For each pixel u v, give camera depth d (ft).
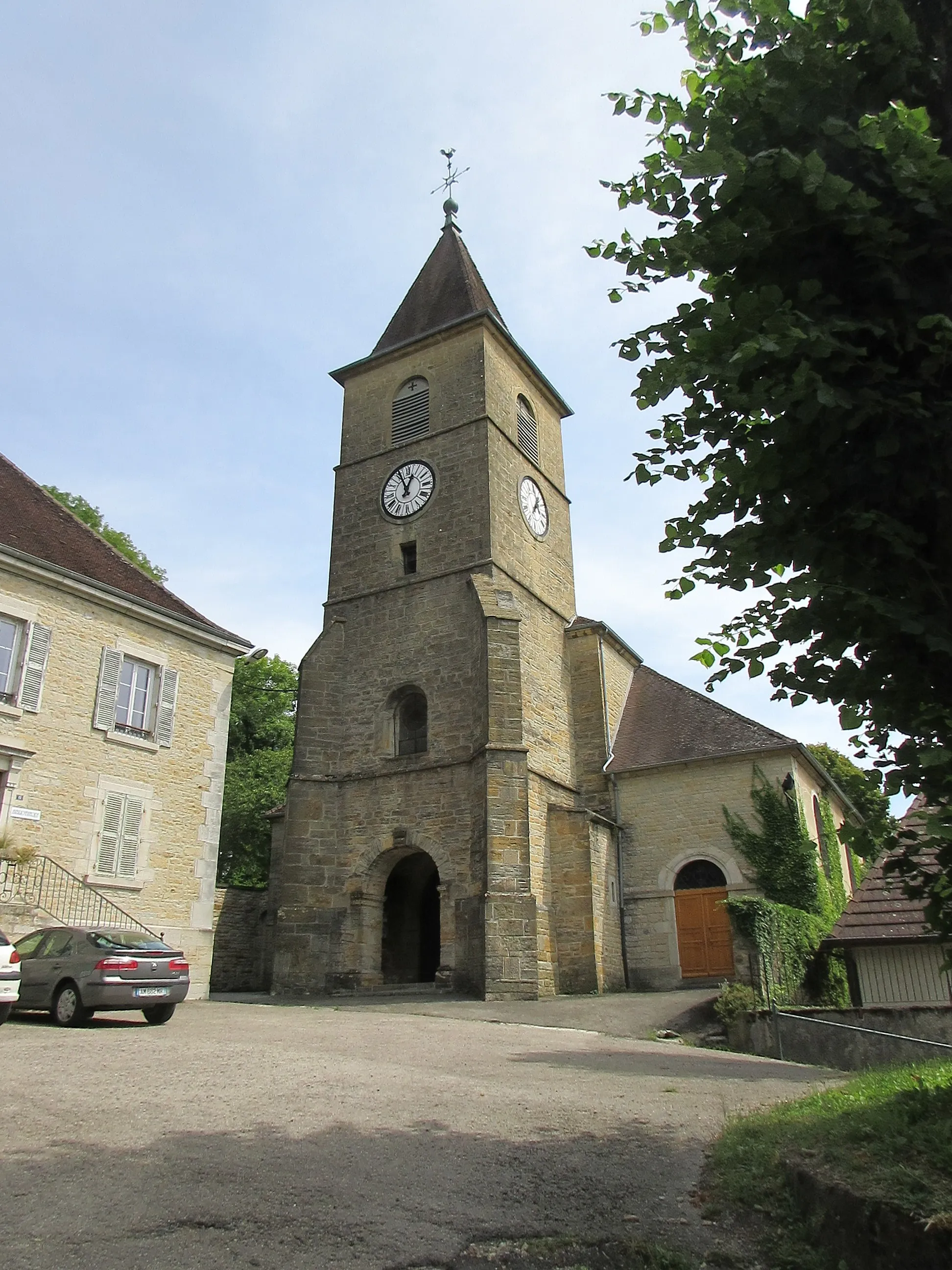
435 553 78.38
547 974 64.49
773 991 53.88
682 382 17.24
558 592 86.89
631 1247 15.14
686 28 18.85
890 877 17.42
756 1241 15.48
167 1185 17.35
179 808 59.67
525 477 85.92
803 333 14.16
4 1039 33.91
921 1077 19.52
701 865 73.87
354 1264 14.19
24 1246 14.37
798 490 16.05
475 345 84.33
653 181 18.25
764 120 16.63
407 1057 34.22
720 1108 25.89
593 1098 27.17
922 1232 11.95
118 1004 39.52
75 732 54.70
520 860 62.80
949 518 14.66
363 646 78.33
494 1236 15.58
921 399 14.57
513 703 67.10
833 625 15.39
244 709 126.82
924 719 14.32
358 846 71.31
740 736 76.38
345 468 86.99
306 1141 20.70
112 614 58.44
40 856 51.31
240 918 79.10
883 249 15.20
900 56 16.06
